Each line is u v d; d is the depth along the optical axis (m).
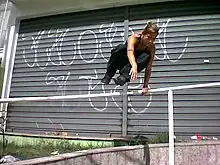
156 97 4.98
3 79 6.17
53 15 6.14
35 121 5.70
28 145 4.57
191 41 5.07
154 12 5.37
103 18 5.68
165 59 5.12
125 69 2.98
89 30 5.74
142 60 2.91
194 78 4.92
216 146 3.58
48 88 5.79
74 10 5.90
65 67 5.75
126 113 5.07
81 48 5.71
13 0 6.26
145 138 4.68
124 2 5.48
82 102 5.41
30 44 6.22
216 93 4.75
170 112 3.20
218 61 4.89
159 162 3.32
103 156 2.73
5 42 6.39
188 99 4.85
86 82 5.50
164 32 5.23
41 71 5.95
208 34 5.03
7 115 5.95
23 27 6.41
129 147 3.08
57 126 5.50
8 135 5.33
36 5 6.23
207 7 5.13
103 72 5.43
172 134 3.18
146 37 2.85
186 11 5.21
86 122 5.30
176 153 3.36
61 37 5.96
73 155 2.38
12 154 3.53
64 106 5.54
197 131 4.71
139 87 5.10
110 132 5.11
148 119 4.95
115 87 5.25
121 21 5.53
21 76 6.10
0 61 6.51
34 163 1.96
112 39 5.51
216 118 4.68
